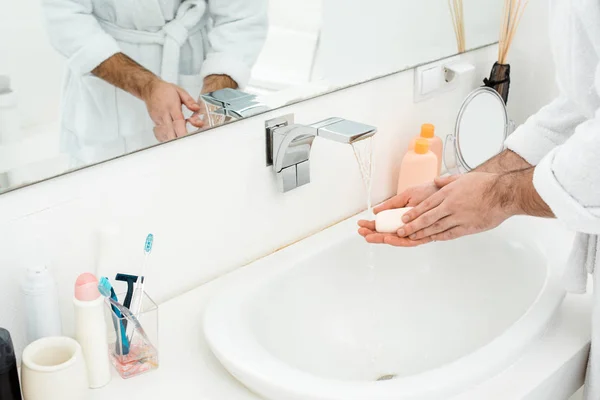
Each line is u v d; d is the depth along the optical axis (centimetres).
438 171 153
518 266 130
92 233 105
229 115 116
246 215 126
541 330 108
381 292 138
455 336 130
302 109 128
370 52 136
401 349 131
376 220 118
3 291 98
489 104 160
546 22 165
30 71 91
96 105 99
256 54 116
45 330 97
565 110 120
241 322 108
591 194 95
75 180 100
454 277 138
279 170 125
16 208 96
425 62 150
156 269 115
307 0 119
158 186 110
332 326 130
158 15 101
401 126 151
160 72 105
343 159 140
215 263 124
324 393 92
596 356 108
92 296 96
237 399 98
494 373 100
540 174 100
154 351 103
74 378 91
